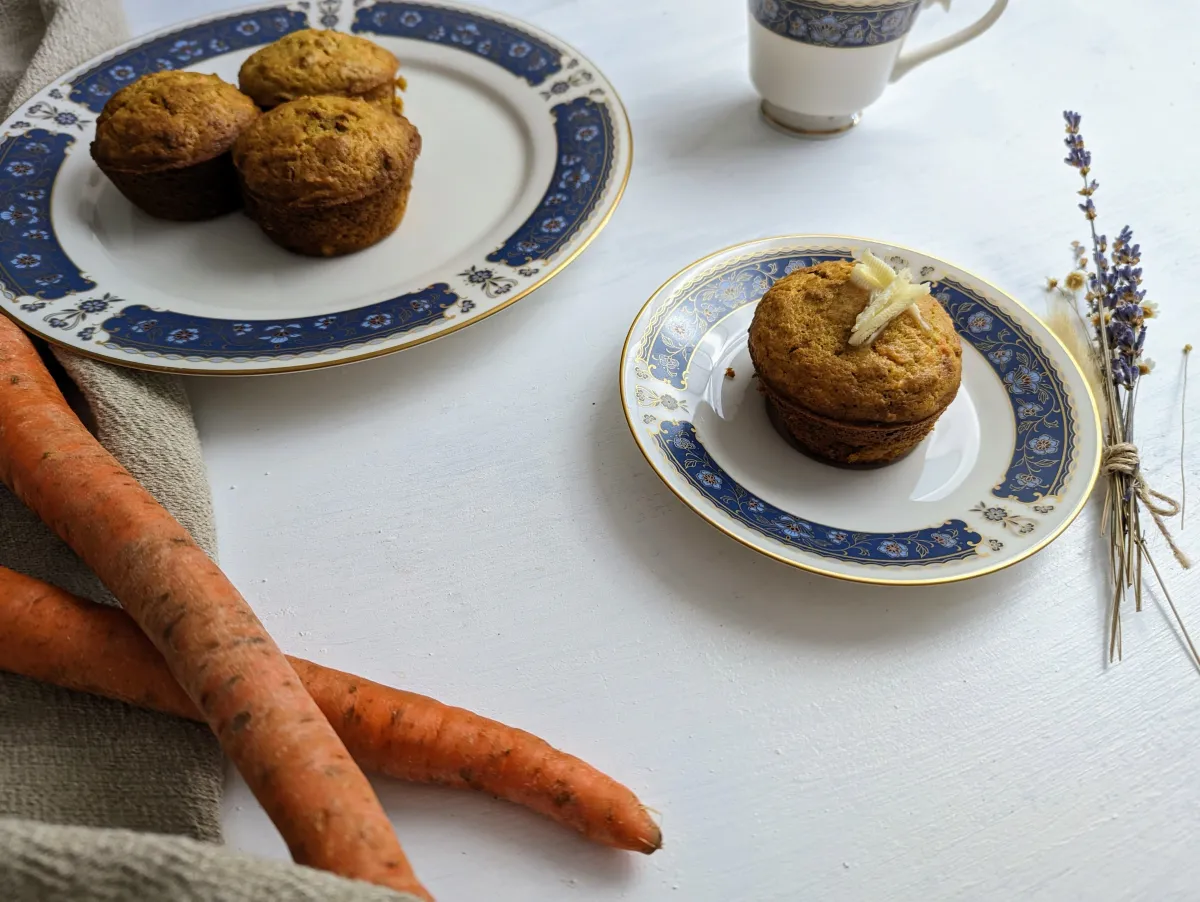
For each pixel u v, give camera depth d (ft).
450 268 1.53
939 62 1.92
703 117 1.81
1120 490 1.30
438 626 1.24
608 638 1.23
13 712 1.15
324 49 1.66
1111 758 1.16
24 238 1.54
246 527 1.31
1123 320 1.41
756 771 1.15
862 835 1.12
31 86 1.75
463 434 1.40
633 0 2.04
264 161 1.49
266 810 1.02
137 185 1.55
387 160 1.53
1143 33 1.96
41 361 1.36
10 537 1.26
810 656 1.22
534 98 1.77
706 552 1.29
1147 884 1.09
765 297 1.37
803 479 1.34
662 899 1.09
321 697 1.13
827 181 1.70
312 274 1.55
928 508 1.31
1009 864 1.10
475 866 1.10
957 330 1.45
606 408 1.42
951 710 1.19
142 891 0.93
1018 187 1.69
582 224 1.56
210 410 1.41
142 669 1.13
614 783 1.10
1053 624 1.24
